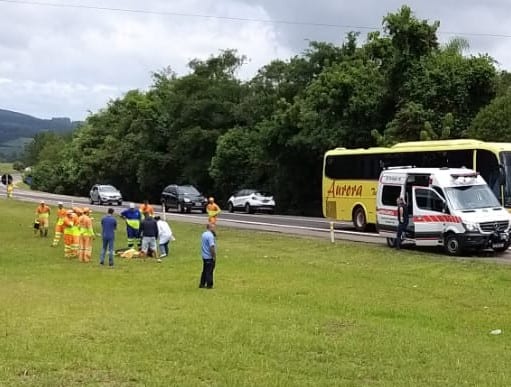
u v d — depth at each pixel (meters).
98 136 103.44
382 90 43.72
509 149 26.34
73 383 8.22
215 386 8.10
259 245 27.58
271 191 55.78
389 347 10.27
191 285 17.73
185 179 69.31
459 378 8.57
